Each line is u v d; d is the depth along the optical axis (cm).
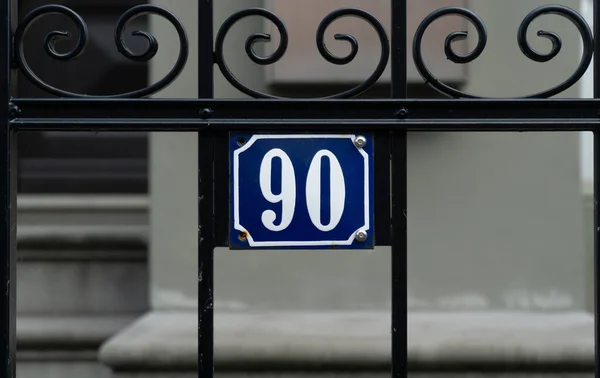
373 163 149
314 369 266
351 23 282
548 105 148
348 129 148
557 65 296
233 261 299
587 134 331
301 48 283
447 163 299
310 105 147
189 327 281
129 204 340
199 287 149
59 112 147
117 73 378
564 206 299
